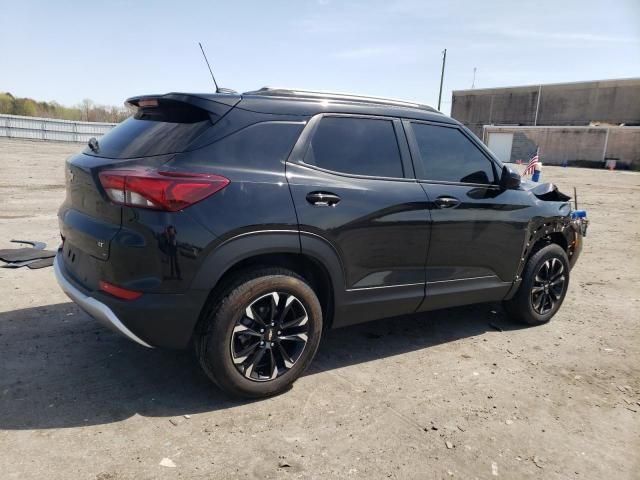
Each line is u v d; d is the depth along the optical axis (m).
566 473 2.62
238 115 2.99
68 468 2.41
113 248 2.70
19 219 8.27
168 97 2.99
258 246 2.89
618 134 40.22
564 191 19.19
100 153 3.10
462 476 2.54
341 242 3.22
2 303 4.46
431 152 3.82
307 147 3.19
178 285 2.70
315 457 2.61
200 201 2.72
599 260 7.70
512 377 3.66
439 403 3.23
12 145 27.83
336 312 3.37
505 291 4.37
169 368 3.46
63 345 3.71
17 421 2.75
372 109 3.56
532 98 53.78
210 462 2.52
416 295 3.73
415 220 3.57
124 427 2.76
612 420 3.15
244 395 3.06
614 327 4.79
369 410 3.09
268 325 3.05
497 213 4.09
